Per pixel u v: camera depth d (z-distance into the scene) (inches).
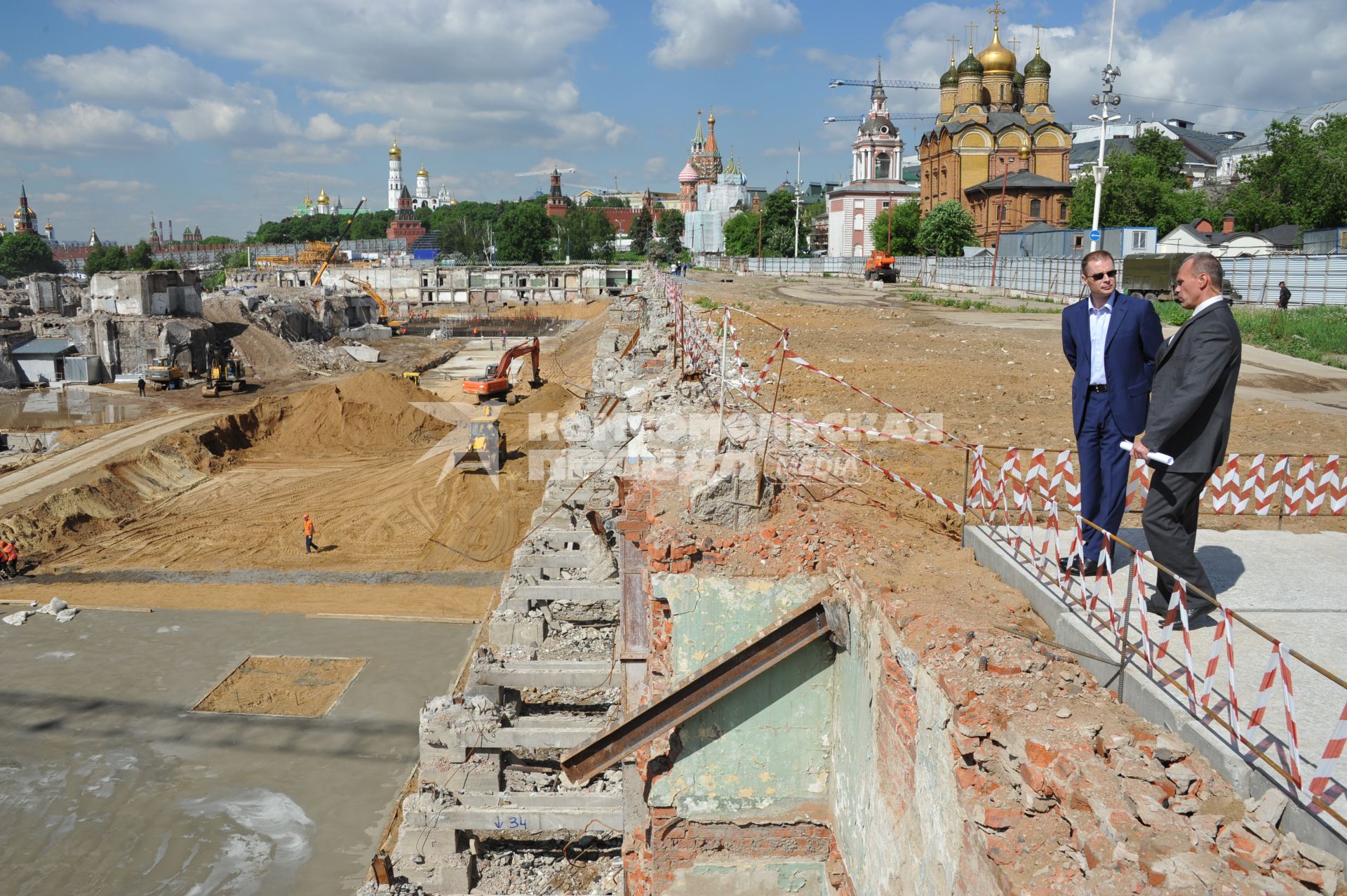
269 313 3324.3
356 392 2060.8
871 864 297.1
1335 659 232.7
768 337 1188.5
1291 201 2923.2
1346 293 1728.6
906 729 261.7
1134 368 286.7
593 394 1021.2
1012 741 210.5
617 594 762.8
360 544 1421.0
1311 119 3873.0
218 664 1071.6
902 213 3794.3
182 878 720.3
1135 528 348.8
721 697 326.3
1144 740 203.5
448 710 626.5
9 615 1193.4
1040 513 411.8
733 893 363.3
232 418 1941.4
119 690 1009.5
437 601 1236.5
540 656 716.0
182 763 874.1
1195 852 169.3
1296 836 174.6
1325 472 391.9
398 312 4968.0
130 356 2694.4
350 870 727.1
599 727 619.8
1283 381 940.0
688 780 356.8
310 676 1044.5
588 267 5521.7
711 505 383.6
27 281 3422.7
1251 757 189.0
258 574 1325.0
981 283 2701.8
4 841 761.6
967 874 216.1
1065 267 2206.0
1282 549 322.3
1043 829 198.7
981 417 680.4
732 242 5452.8
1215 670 203.9
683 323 1058.1
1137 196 2999.5
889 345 1154.7
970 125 3560.5
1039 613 279.3
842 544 351.9
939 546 356.2
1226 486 400.8
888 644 279.6
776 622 332.5
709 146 7495.1
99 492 1561.3
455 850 601.0
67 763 871.1
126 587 1283.2
